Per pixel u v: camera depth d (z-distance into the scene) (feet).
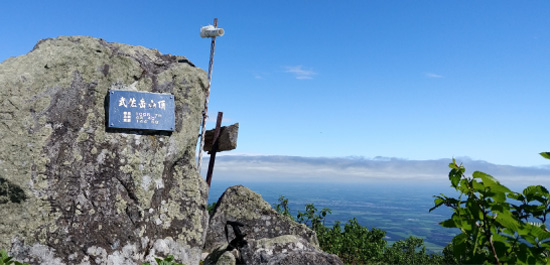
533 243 7.68
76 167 18.88
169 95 21.42
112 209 19.24
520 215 8.56
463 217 7.43
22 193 17.72
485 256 7.67
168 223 20.58
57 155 18.62
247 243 22.00
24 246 17.54
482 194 7.42
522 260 7.65
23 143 18.10
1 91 18.10
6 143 17.87
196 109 22.26
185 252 20.57
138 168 20.15
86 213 18.69
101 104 19.86
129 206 19.63
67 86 19.30
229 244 21.84
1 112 18.02
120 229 19.21
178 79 21.95
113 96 19.99
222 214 28.04
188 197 21.35
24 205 17.75
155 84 21.33
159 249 20.06
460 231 7.64
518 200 8.77
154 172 20.58
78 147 19.08
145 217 19.95
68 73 19.42
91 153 19.27
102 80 19.99
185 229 20.86
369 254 38.86
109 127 19.79
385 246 41.24
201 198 21.67
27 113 18.40
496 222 7.85
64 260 17.98
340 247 38.17
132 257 19.24
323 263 20.08
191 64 22.94
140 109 20.51
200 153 27.71
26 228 17.65
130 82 20.70
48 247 17.85
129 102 20.30
